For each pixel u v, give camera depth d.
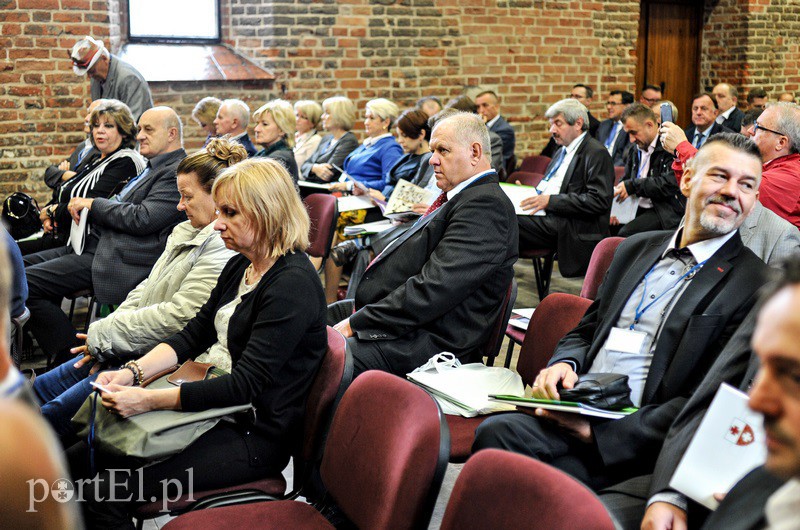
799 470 0.77
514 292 2.85
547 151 7.32
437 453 1.63
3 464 0.63
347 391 1.91
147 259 3.84
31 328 3.82
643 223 4.95
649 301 2.17
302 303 2.13
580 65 8.13
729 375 1.77
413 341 2.76
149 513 2.02
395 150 5.57
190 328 2.41
